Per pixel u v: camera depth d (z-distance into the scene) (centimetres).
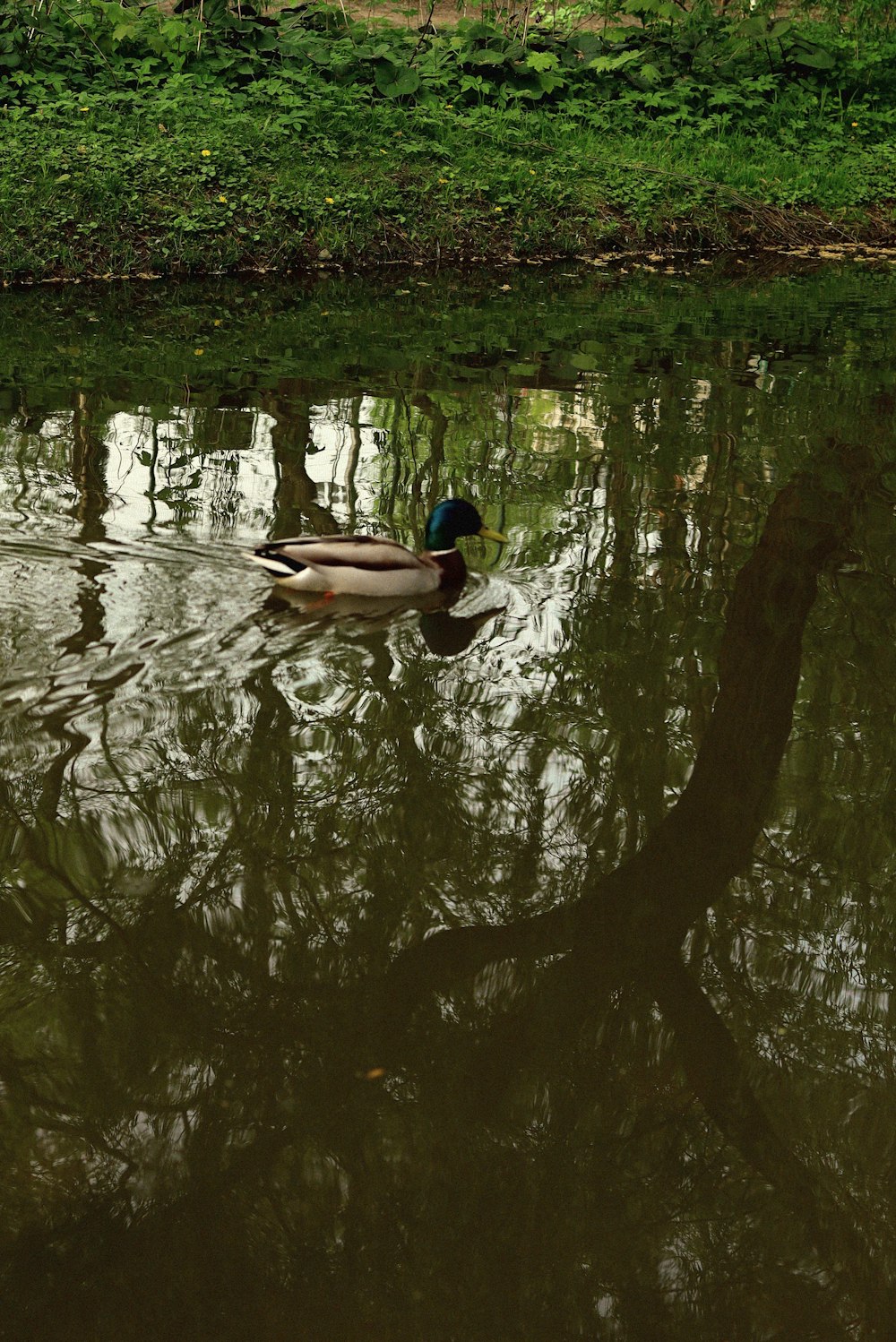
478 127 1691
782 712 518
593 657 550
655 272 1455
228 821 429
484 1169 313
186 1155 311
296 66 1759
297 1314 274
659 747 489
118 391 902
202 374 959
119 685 495
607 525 691
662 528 691
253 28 1756
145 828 423
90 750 456
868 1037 360
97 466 738
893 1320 281
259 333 1095
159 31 1703
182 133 1500
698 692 527
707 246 1595
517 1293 280
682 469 784
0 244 1232
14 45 1591
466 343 1088
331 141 1554
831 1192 312
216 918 388
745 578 635
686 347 1098
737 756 486
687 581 629
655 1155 322
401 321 1167
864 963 388
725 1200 309
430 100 1739
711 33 2056
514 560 641
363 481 737
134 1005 355
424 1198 306
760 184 1717
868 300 1329
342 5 1892
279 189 1404
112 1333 267
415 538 653
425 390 938
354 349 1052
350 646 546
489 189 1533
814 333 1161
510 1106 333
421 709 502
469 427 851
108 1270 281
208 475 731
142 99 1585
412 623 571
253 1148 315
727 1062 351
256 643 539
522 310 1230
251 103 1634
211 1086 331
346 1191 306
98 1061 336
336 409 880
